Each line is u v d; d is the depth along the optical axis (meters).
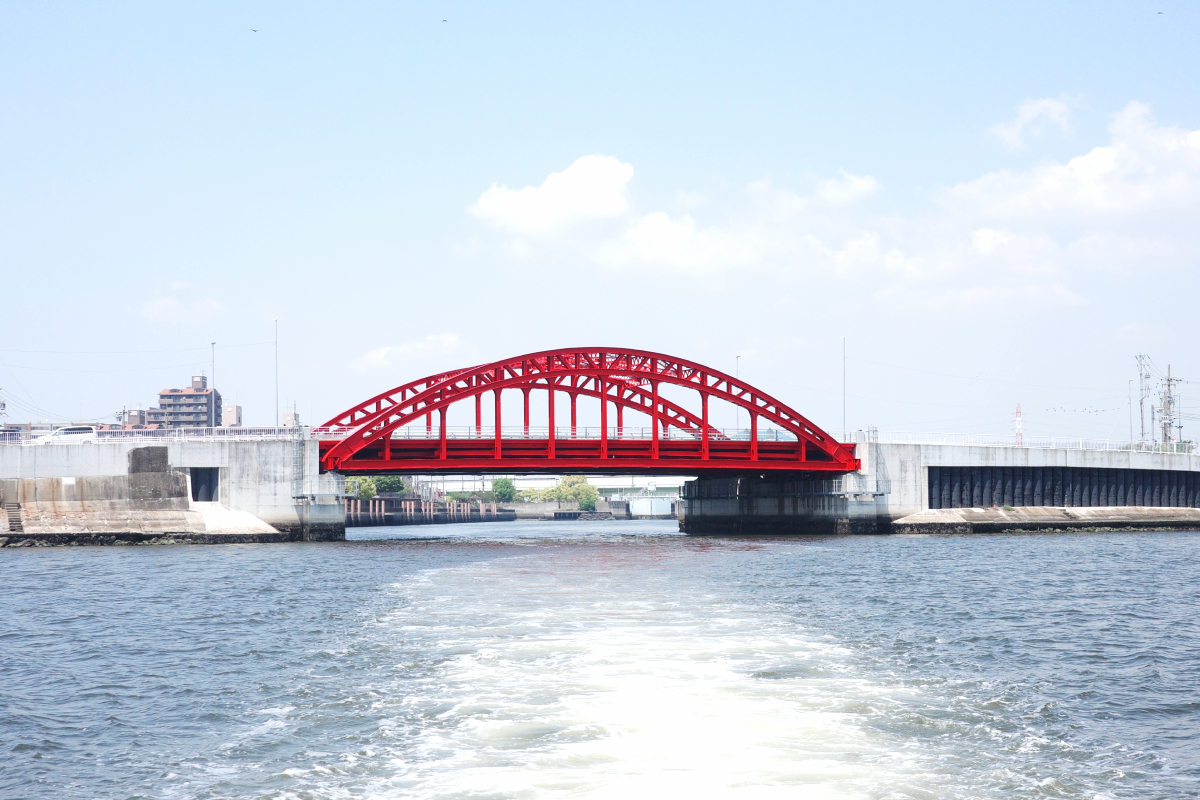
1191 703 26.25
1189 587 54.31
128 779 20.30
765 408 107.12
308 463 94.56
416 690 25.81
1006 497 116.56
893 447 111.38
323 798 18.44
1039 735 22.50
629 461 100.81
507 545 96.19
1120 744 22.06
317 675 29.08
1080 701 26.16
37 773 20.88
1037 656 32.78
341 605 45.31
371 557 76.50
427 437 98.94
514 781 18.30
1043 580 57.97
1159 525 119.38
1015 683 28.16
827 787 18.02
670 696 24.36
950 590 52.28
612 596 45.91
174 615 43.66
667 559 73.19
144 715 25.47
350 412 102.75
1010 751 21.16
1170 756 21.20
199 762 21.14
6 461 92.25
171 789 19.55
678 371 105.62
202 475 94.88
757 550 85.50
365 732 22.39
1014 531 113.31
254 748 21.91
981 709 24.67
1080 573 62.62
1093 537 106.25
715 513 134.25
